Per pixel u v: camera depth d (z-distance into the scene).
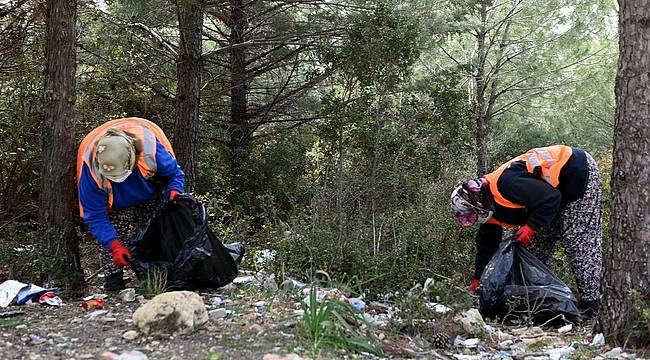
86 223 5.13
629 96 4.27
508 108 17.19
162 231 5.16
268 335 3.94
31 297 4.94
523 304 5.45
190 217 5.17
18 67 8.19
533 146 16.55
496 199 5.66
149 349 3.65
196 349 3.65
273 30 12.95
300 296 4.54
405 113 8.93
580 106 16.31
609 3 15.28
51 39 5.68
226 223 8.48
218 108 14.05
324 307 4.31
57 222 5.59
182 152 10.38
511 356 4.27
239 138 13.41
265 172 12.24
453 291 4.76
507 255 5.54
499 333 4.83
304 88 12.20
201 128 13.26
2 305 4.78
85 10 9.91
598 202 5.63
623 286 4.30
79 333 3.97
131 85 10.95
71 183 5.68
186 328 3.92
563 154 5.60
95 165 4.95
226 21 12.98
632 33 4.25
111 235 5.08
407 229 7.13
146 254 5.20
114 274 5.39
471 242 7.36
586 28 15.34
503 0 16.12
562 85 16.25
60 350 3.62
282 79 14.05
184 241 5.10
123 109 10.84
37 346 3.71
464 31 13.30
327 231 6.85
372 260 6.36
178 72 10.53
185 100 10.44
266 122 13.52
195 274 5.14
